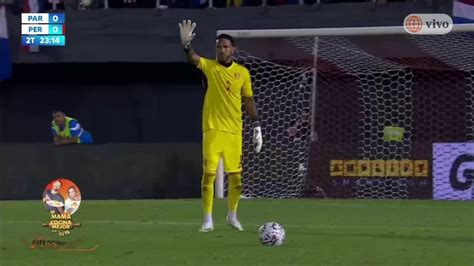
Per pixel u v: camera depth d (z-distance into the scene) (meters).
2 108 68.19
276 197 51.78
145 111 67.56
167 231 32.59
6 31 62.41
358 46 57.97
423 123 58.91
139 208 43.03
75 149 51.34
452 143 49.72
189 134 67.25
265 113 58.06
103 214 40.06
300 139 52.47
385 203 46.12
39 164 51.31
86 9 62.59
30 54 62.56
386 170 50.50
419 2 58.56
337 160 51.12
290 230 33.03
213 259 24.69
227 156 32.41
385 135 50.91
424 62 57.91
